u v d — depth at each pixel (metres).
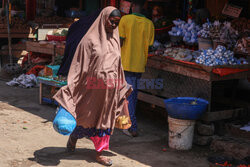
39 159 4.40
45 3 11.68
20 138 5.06
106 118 4.16
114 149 5.00
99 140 4.36
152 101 6.17
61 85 6.70
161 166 4.50
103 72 4.03
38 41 9.28
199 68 5.29
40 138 5.15
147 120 6.50
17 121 5.86
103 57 4.07
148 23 5.56
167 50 6.01
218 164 4.12
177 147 5.07
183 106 4.84
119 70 4.28
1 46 11.27
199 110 4.89
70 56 4.38
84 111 4.14
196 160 4.75
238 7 6.69
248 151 4.71
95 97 4.08
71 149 4.66
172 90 5.87
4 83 8.92
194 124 5.11
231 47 5.96
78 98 4.12
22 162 4.27
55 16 11.02
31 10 11.07
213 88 6.39
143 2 5.63
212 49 5.75
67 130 3.93
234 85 6.19
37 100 7.43
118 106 4.33
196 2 7.61
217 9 7.57
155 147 5.18
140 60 5.57
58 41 8.73
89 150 4.87
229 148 4.91
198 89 5.40
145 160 4.66
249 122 5.48
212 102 6.36
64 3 11.71
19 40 11.63
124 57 5.52
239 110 5.55
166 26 6.83
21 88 8.51
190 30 6.24
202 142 5.23
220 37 5.79
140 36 5.51
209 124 5.30
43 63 9.48
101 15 4.22
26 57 10.04
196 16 6.58
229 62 5.32
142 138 5.55
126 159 4.65
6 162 4.22
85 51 4.09
